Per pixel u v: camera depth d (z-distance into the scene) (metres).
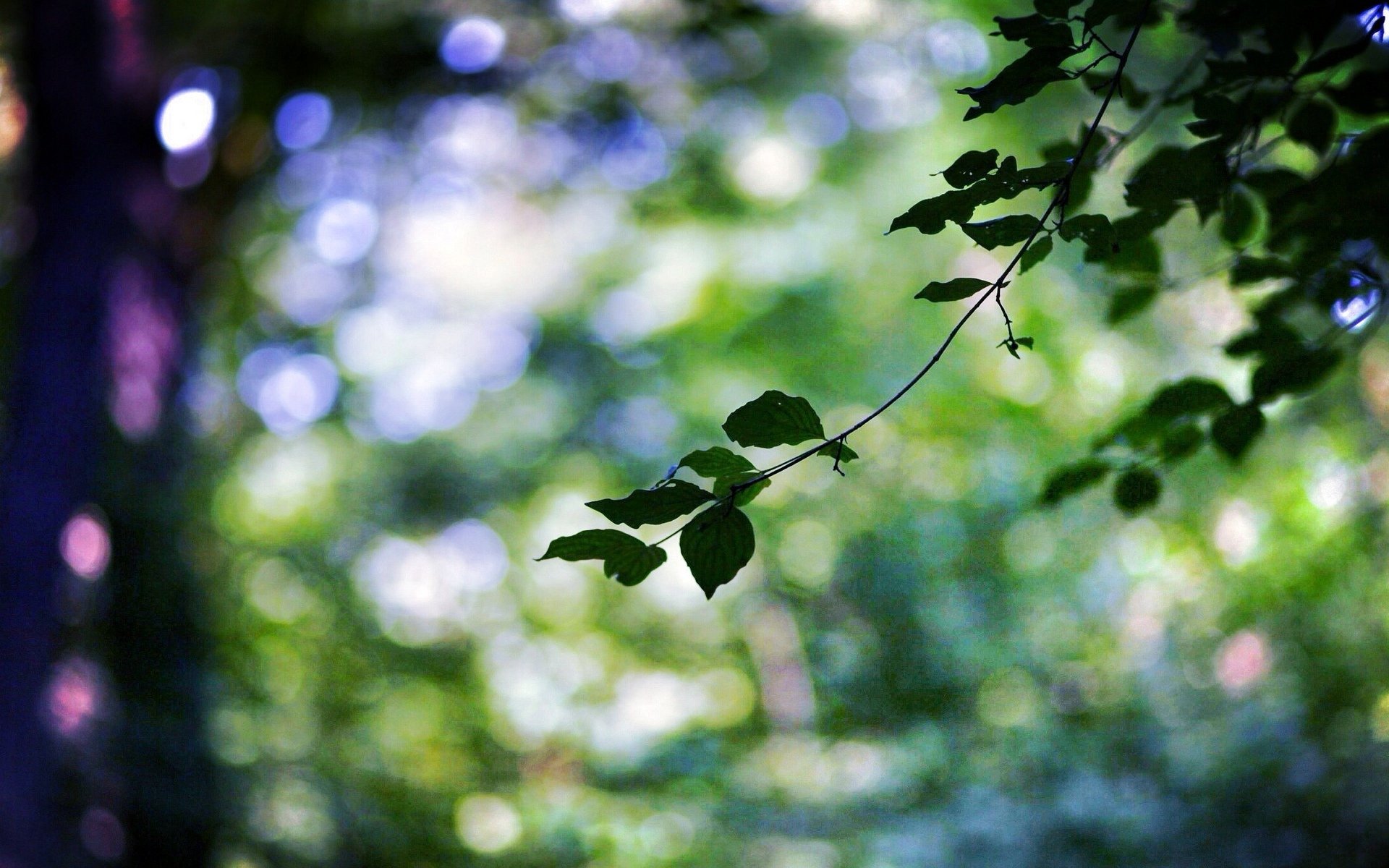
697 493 1.17
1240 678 6.24
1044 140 7.37
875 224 9.70
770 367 9.58
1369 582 5.58
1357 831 5.00
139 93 5.42
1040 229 1.25
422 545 9.35
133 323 5.41
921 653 8.05
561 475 9.84
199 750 5.43
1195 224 4.64
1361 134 1.41
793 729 8.55
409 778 7.10
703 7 5.65
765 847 6.66
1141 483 1.62
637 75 6.22
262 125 6.32
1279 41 1.38
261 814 5.90
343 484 9.20
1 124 5.67
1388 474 5.19
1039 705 7.42
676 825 6.86
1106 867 5.64
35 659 4.73
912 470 8.65
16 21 5.47
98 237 5.11
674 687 9.02
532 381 10.20
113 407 5.25
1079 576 7.64
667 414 9.92
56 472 4.89
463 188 8.98
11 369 5.11
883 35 7.86
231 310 8.28
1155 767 6.29
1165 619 6.89
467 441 9.97
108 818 5.13
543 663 8.85
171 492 5.52
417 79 6.27
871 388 8.77
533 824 6.79
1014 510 7.73
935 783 7.18
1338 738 5.46
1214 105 1.40
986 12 7.79
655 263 10.24
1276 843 5.17
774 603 9.02
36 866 4.57
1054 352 7.72
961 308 8.49
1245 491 5.98
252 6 5.91
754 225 9.77
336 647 7.97
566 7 5.76
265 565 8.00
